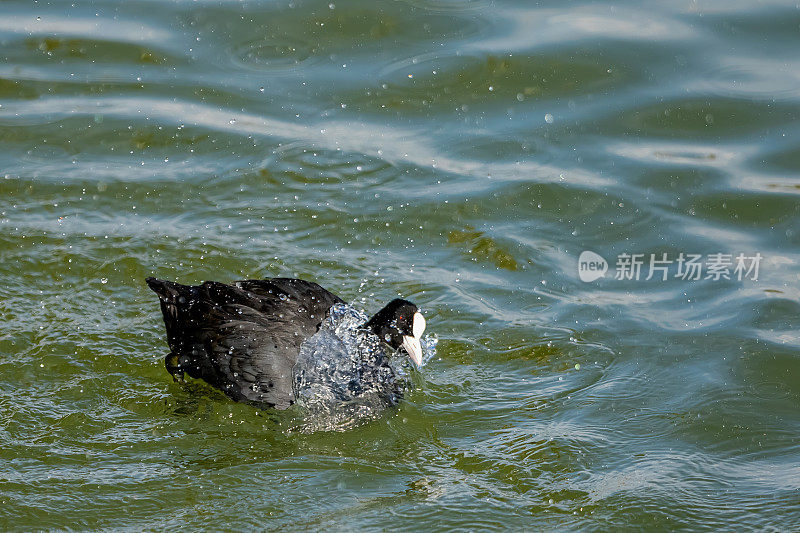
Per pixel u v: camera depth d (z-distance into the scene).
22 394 10.09
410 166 14.27
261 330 10.57
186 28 17.03
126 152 14.45
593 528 8.32
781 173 13.86
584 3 17.72
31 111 15.08
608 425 9.83
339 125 15.05
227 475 8.98
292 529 8.19
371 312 11.65
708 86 15.43
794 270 12.27
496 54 16.22
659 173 13.98
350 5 17.61
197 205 13.55
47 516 8.26
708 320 11.52
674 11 17.19
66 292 11.90
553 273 12.38
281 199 13.67
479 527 8.27
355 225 13.25
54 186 13.69
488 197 13.69
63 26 16.97
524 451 9.42
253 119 15.14
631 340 11.22
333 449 9.55
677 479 8.99
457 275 12.39
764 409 10.04
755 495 8.77
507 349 11.14
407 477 9.04
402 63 16.22
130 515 8.34
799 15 16.81
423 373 10.76
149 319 11.65
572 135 14.76
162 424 9.84
